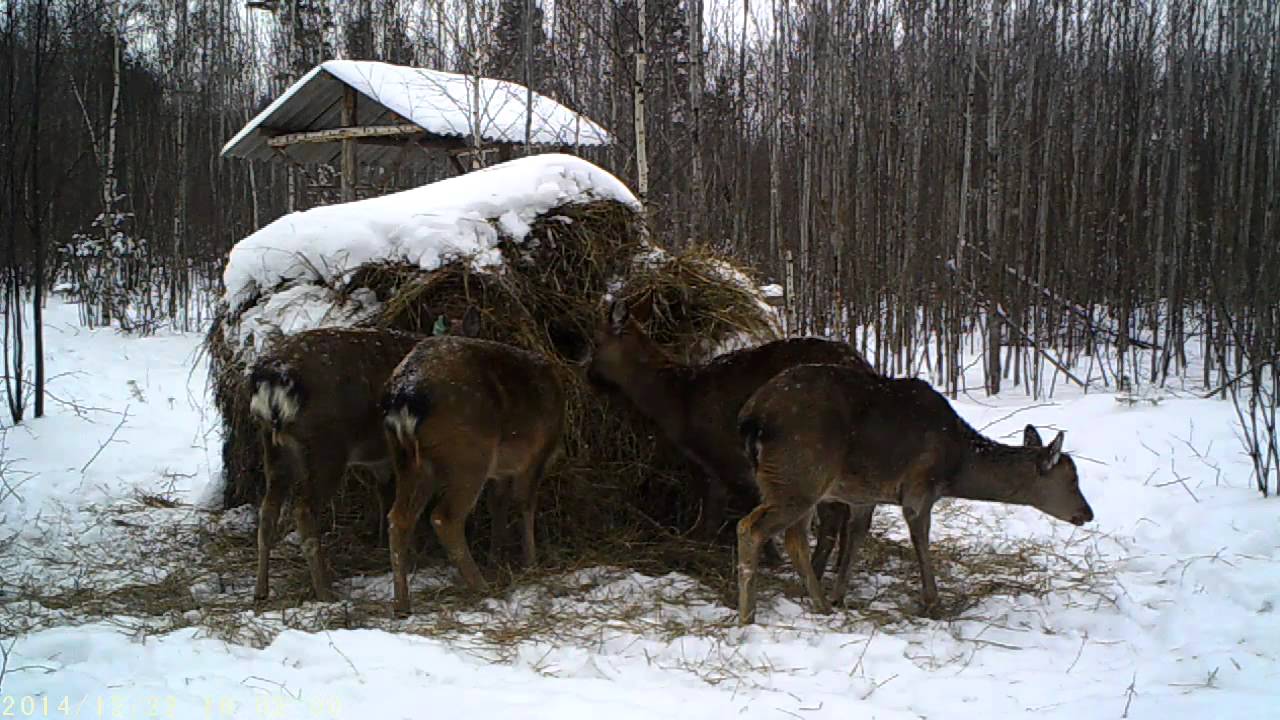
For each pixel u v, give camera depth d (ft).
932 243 43.78
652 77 45.24
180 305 63.67
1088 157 50.19
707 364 19.92
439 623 15.92
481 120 38.22
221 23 77.77
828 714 12.30
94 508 22.48
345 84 41.37
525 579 18.24
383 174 51.55
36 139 28.91
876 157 44.47
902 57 46.34
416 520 16.71
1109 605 17.56
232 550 20.10
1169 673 14.08
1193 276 43.73
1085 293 45.06
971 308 49.14
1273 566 18.40
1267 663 14.30
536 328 21.17
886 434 16.63
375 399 17.79
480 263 20.80
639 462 21.24
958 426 17.54
